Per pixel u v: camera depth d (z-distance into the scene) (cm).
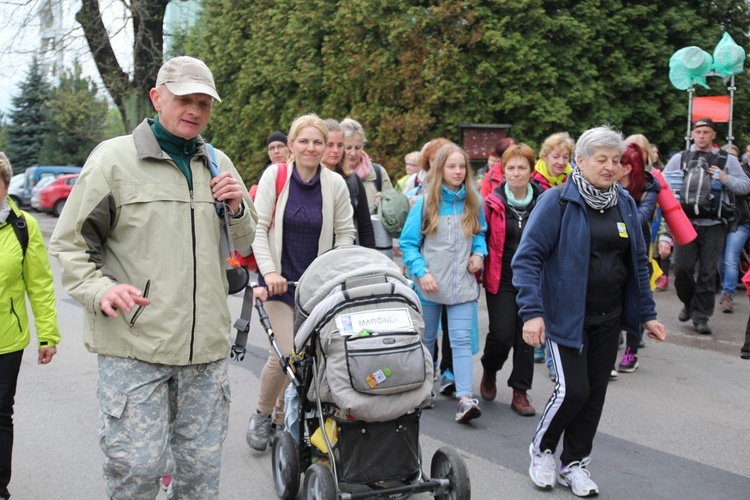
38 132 3819
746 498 396
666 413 529
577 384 377
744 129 1425
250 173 1723
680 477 423
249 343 741
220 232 297
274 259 428
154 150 280
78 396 581
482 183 709
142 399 275
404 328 334
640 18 1280
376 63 1351
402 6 1314
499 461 446
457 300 499
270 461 446
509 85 1270
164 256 278
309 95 1545
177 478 300
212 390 295
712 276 750
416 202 509
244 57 1702
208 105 284
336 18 1423
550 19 1248
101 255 279
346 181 488
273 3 1620
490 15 1255
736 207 794
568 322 373
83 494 406
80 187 273
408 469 346
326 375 335
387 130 1352
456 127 1290
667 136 1323
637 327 383
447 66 1277
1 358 358
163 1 2105
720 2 1320
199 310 284
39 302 377
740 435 487
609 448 466
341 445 339
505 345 513
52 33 2041
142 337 275
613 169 365
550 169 598
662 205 607
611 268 375
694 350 700
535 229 380
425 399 337
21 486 416
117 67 2183
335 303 336
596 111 1287
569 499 394
